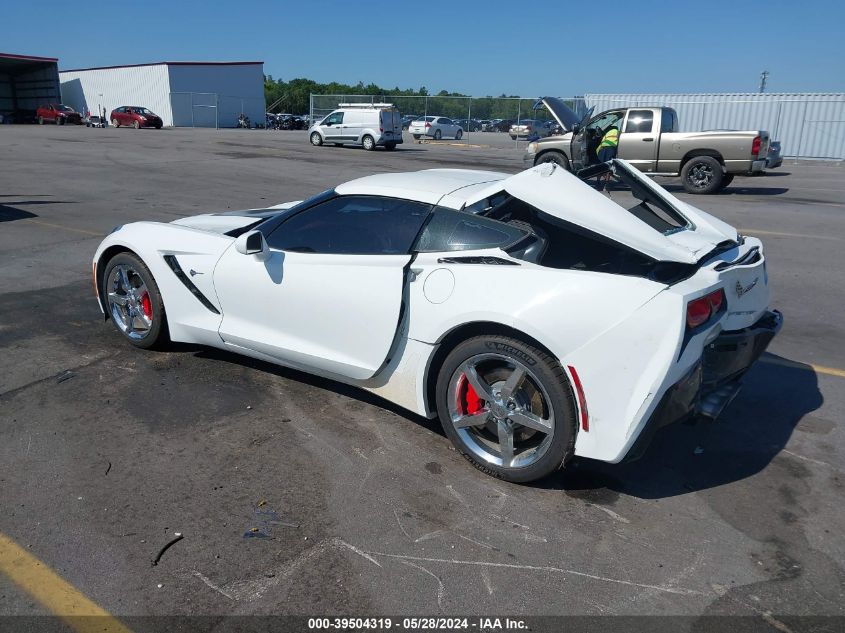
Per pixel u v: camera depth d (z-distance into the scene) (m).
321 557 2.66
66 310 5.59
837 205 12.77
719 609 2.42
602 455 2.91
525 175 3.48
